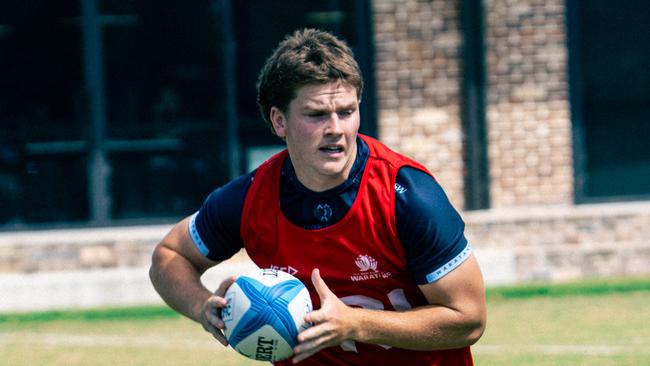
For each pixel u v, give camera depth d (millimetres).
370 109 46000
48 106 46781
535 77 46281
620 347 30875
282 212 14703
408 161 14562
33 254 44719
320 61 13352
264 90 14109
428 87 45906
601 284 42594
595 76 47031
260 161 47094
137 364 30703
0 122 46750
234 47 46469
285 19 46281
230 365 30172
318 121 13414
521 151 46406
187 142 46969
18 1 46469
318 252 14641
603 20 46969
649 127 47281
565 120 46562
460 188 46281
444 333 14281
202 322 14930
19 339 35969
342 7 45906
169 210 47156
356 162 14312
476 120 45844
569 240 45469
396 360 15453
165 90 46781
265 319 14273
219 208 15320
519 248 45219
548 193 46656
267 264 15234
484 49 45656
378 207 14219
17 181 46906
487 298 40875
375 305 15148
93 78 46625
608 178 47219
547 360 29266
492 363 29078
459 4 45812
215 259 15938
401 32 45688
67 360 31812
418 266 14328
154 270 16031
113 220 47031
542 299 40344
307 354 13688
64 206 46969
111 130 46875
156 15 46500
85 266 44875
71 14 46531
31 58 46625
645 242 45281
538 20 46094
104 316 40469
